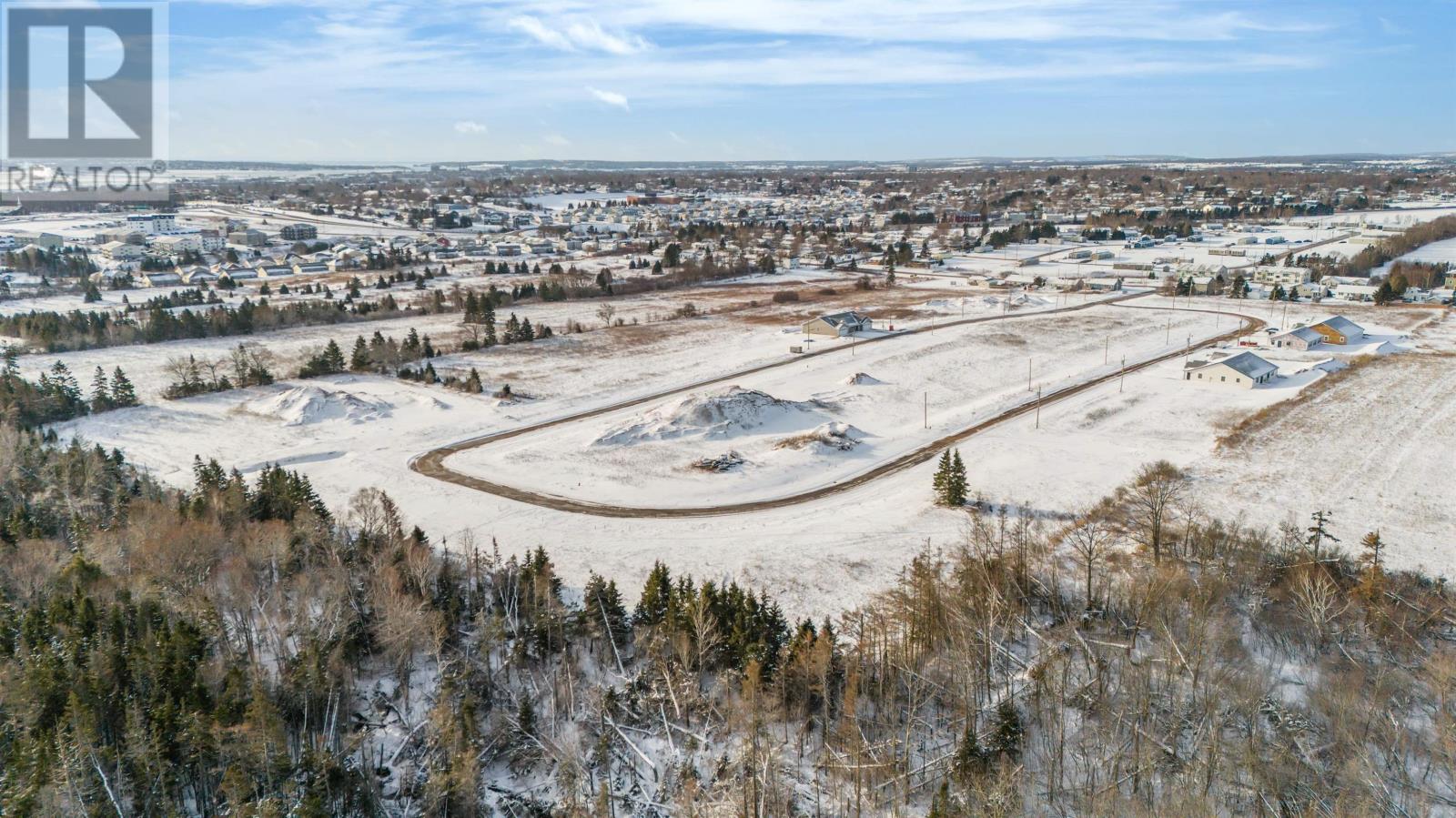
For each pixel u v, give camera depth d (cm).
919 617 6303
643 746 5566
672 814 5075
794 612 7019
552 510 9031
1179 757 5209
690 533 8519
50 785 4341
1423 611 6562
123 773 4750
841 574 7669
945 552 8019
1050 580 7181
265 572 6625
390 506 7850
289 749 5122
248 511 7662
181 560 6425
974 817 4738
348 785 4819
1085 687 5816
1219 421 11831
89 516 7762
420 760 5316
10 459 8600
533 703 5828
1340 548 7800
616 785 5269
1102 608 6794
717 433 11300
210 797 4853
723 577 7594
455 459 10519
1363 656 6106
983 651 6038
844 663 5909
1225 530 8025
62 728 4612
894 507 9138
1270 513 8662
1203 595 6350
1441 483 9444
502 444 11075
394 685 5900
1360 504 8912
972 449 10856
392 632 5784
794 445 10788
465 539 7969
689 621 6131
